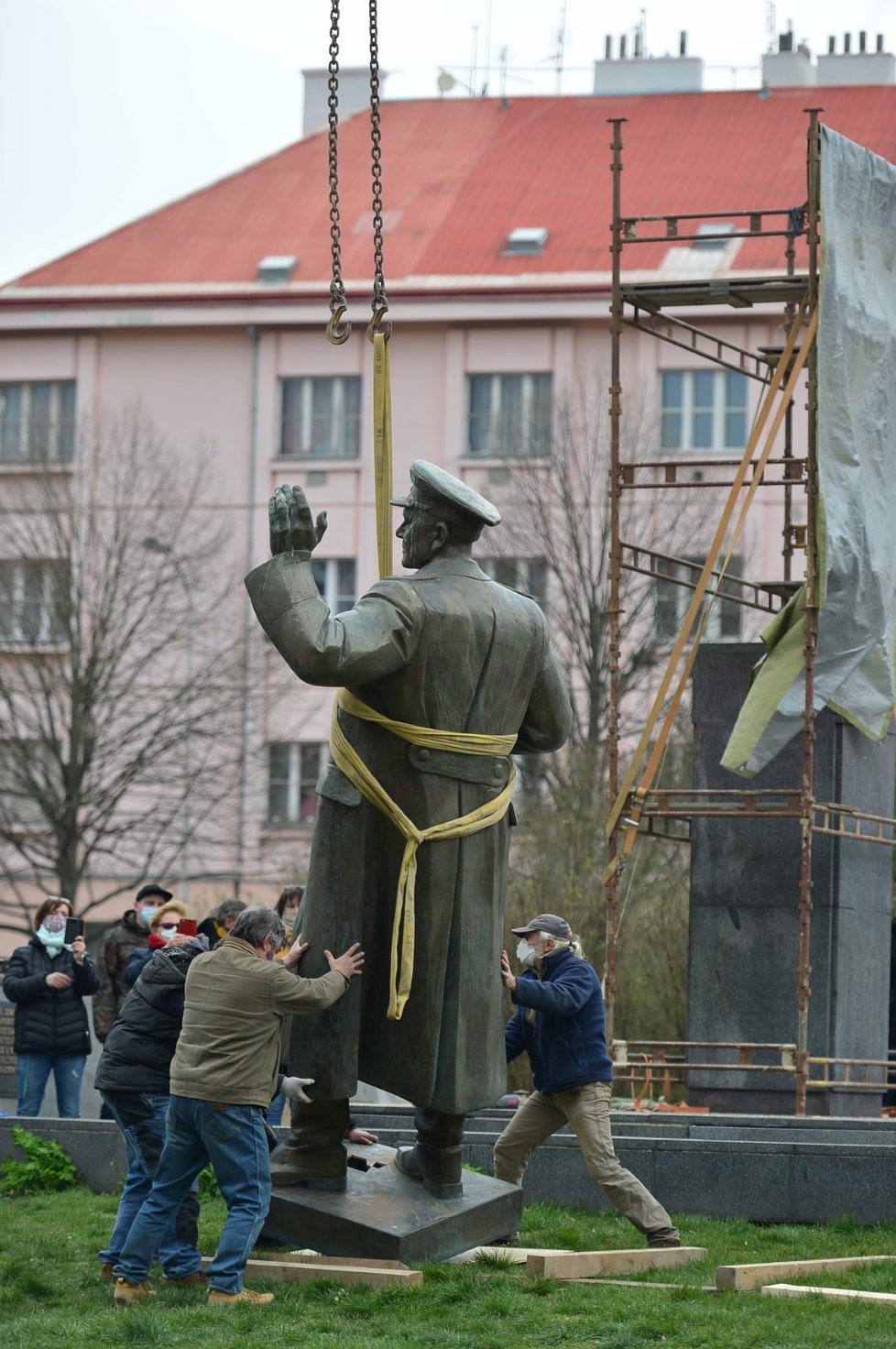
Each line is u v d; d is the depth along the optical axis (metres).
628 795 21.94
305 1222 13.68
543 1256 13.58
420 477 13.88
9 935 57.81
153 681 55.00
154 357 61.75
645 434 52.25
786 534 24.62
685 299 22.89
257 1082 12.75
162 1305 12.69
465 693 13.67
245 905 17.73
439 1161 14.09
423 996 13.63
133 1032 13.77
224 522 60.41
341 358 60.59
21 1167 18.91
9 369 62.41
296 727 56.00
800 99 62.44
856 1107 22.61
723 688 23.11
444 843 13.66
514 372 59.00
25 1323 12.24
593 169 62.19
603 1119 14.66
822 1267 14.03
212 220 63.75
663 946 32.62
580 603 48.16
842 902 22.44
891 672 22.20
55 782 50.12
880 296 22.67
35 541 52.66
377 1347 11.39
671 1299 12.84
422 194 62.94
